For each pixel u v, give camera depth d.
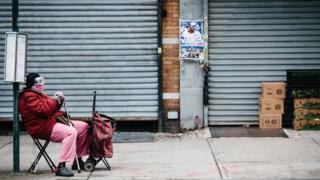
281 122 12.34
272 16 12.46
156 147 10.92
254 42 12.47
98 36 12.40
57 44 12.40
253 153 10.21
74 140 8.67
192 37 12.34
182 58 12.34
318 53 12.44
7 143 11.54
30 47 12.39
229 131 12.24
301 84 12.21
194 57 12.34
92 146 8.88
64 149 8.63
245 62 12.48
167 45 12.39
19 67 8.76
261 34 12.45
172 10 12.35
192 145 11.05
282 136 11.67
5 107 12.45
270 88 12.23
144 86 12.45
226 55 12.48
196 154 10.22
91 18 12.38
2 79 12.44
